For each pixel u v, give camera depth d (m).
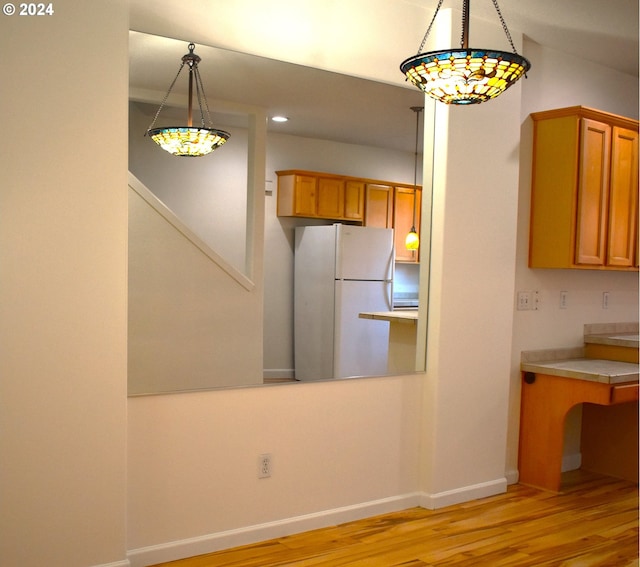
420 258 3.72
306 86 3.29
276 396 3.23
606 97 4.68
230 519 3.12
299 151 3.29
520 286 4.23
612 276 4.82
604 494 4.07
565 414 4.03
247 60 3.11
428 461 3.74
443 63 2.34
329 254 3.39
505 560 3.09
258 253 3.18
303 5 3.25
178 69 2.94
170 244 2.93
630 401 3.96
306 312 3.34
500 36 3.86
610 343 4.43
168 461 2.94
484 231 3.86
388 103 3.56
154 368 2.90
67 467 2.61
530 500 3.93
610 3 3.46
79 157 2.59
